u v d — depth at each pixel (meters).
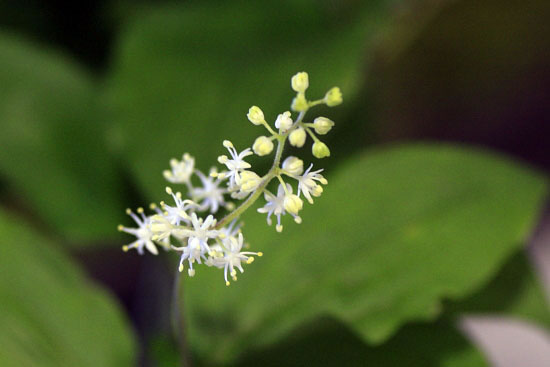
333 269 0.28
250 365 0.28
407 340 0.28
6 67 0.35
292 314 0.28
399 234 0.29
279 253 0.29
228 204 0.23
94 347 0.28
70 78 0.36
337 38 0.35
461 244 0.28
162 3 0.41
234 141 0.32
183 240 0.21
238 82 0.33
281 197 0.20
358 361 0.28
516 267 0.30
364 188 0.30
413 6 0.39
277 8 0.36
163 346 0.28
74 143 0.34
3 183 0.38
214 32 0.35
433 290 0.27
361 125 0.38
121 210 0.34
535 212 0.29
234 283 0.29
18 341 0.27
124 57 0.34
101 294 0.29
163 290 0.41
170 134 0.32
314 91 0.33
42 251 0.29
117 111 0.33
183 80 0.33
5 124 0.34
